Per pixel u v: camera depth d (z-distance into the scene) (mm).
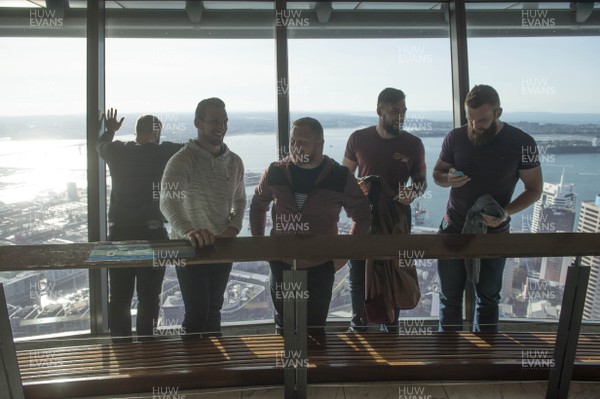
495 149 2730
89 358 2455
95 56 3176
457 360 2404
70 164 3258
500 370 2373
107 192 3328
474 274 2703
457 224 2873
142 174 2926
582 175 3449
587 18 3418
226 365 2369
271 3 3340
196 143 2609
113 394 2291
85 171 3270
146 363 2404
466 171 2789
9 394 2039
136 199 2949
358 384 2375
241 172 2766
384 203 2855
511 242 2113
